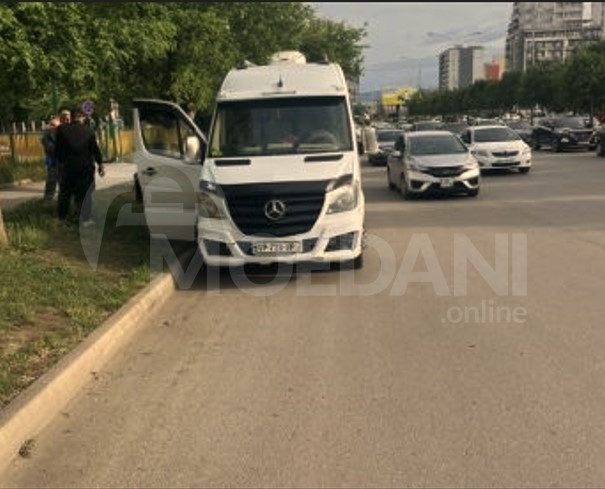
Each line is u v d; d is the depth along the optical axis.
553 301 8.09
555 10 144.62
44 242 11.07
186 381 5.95
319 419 5.09
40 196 18.91
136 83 24.73
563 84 61.53
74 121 13.00
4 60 11.57
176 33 20.47
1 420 4.80
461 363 6.15
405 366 6.13
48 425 5.14
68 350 6.25
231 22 32.28
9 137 30.03
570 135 37.56
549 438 4.68
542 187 20.42
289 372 6.09
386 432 4.84
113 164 32.41
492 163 24.42
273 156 9.88
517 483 4.13
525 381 5.68
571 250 11.02
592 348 6.43
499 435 4.74
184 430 4.99
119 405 5.47
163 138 11.35
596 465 4.31
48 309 7.48
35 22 12.06
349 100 10.62
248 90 10.65
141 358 6.58
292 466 4.41
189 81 24.73
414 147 19.56
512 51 152.88
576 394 5.39
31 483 4.33
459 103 117.38
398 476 4.25
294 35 40.44
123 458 4.61
